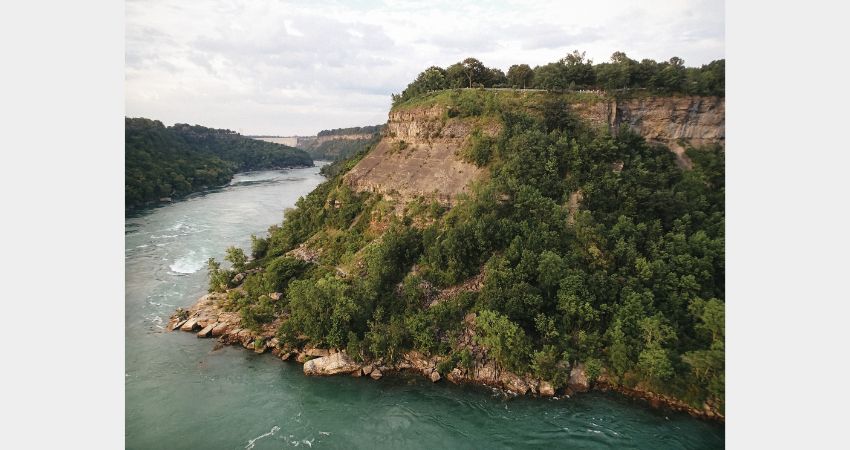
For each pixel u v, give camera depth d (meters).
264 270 97.56
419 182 95.81
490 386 62.69
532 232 73.19
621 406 58.25
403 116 109.06
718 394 55.31
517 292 66.81
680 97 92.00
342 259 92.62
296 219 116.06
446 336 69.12
